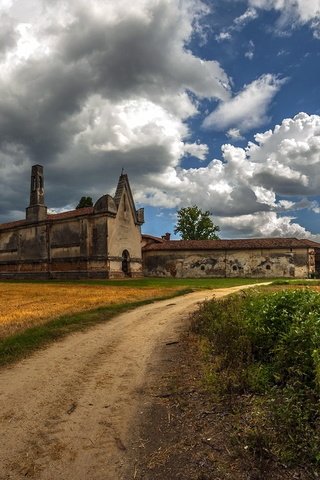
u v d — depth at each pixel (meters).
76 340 10.97
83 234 45.09
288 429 4.73
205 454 4.71
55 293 25.02
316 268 50.53
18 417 5.94
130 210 48.16
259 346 7.65
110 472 4.48
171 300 20.30
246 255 49.47
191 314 14.51
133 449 4.96
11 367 8.47
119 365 8.55
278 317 7.73
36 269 50.16
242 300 11.50
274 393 5.93
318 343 5.82
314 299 7.84
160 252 53.06
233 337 8.35
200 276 50.84
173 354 9.28
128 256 47.22
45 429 5.54
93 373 8.01
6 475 4.43
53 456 4.83
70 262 46.38
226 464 4.46
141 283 35.12
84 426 5.62
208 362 8.02
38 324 12.42
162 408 6.17
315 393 5.24
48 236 49.09
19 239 53.25
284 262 48.09
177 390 6.80
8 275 54.31
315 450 4.36
